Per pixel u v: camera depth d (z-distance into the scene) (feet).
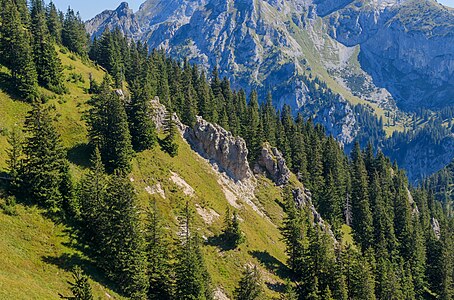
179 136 373.40
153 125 332.39
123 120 293.23
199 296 219.61
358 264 304.09
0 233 196.65
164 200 297.33
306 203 432.66
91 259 216.74
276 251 331.77
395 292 329.11
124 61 537.65
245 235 315.17
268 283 282.77
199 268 226.17
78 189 239.30
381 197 503.20
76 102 348.18
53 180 227.20
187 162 354.13
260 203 396.78
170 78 538.88
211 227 303.48
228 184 380.17
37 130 232.12
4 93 308.81
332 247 329.72
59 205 231.30
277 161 446.19
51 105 321.73
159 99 419.74
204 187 342.64
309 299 274.77
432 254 428.15
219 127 399.24
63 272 198.29
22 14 456.86
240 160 398.83
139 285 213.25
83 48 538.47
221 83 580.71
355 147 639.35
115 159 288.92
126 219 215.31
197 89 522.06
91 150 295.48
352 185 522.47
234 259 286.25
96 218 225.56
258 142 437.58
